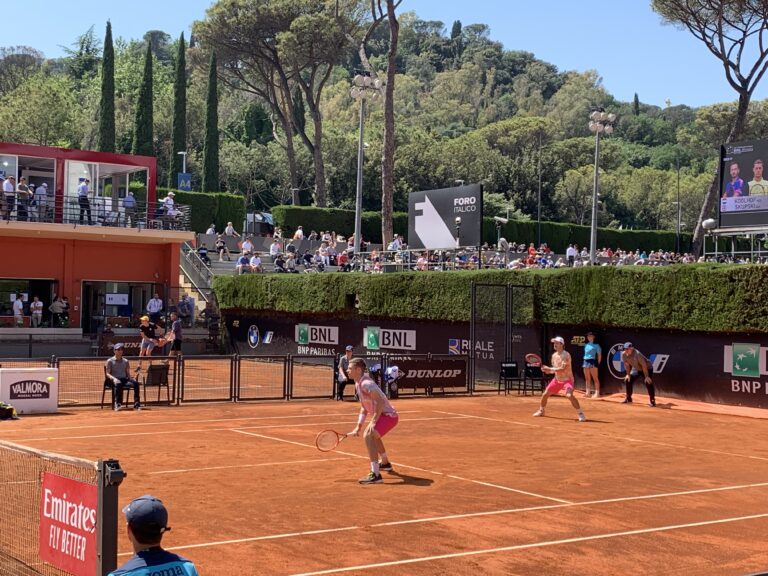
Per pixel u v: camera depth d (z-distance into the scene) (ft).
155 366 81.00
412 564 30.73
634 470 50.98
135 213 151.43
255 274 143.84
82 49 401.49
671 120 631.97
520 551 32.71
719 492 44.96
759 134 314.55
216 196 213.25
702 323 87.66
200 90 363.15
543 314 103.04
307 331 136.15
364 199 302.45
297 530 35.27
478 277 109.19
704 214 151.43
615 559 31.91
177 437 60.85
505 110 583.17
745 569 31.04
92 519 22.39
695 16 146.51
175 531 34.73
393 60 153.69
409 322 119.65
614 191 364.79
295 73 240.12
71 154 149.07
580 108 561.43
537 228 253.44
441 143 343.46
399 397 93.45
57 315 144.87
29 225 140.26
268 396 89.86
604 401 92.32
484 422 72.79
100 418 71.41
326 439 46.16
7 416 70.23
